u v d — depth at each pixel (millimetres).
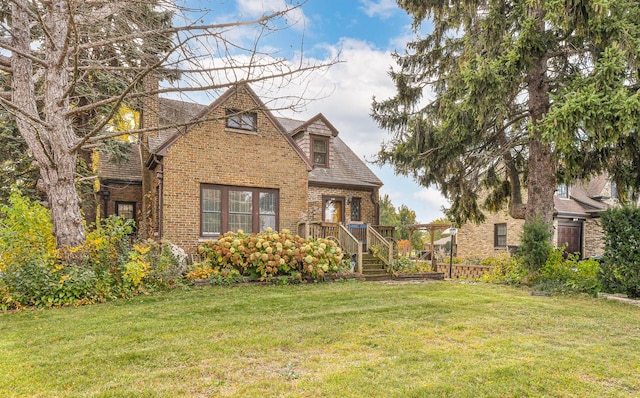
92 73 11023
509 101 11859
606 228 9336
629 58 8891
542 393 3508
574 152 9781
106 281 7875
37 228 8094
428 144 13375
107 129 13359
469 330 5629
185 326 5680
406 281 12062
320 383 3627
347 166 18000
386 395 3385
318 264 11023
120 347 4680
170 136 12523
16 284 7164
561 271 10586
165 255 9875
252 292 8891
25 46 8555
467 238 23531
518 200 13375
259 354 4488
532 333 5570
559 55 11352
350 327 5703
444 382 3668
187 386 3564
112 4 7828
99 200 14344
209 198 12797
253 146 13477
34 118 7430
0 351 4531
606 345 5004
